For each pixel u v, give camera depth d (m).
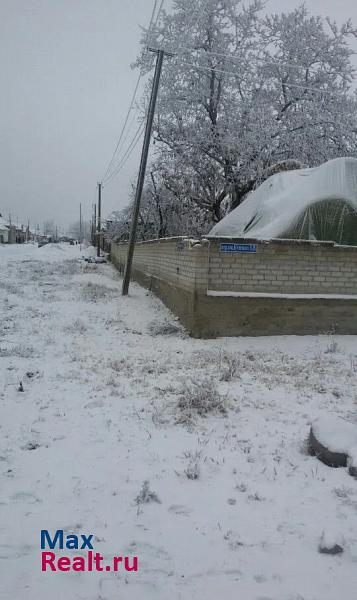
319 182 11.58
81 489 3.66
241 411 5.55
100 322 11.89
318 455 4.27
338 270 10.25
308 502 3.53
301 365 7.89
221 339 9.81
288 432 4.93
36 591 2.57
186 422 5.12
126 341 9.67
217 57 21.70
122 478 3.86
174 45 18.91
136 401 5.81
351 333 10.33
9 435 4.68
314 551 2.94
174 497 3.58
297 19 23.22
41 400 5.76
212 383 6.46
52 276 24.31
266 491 3.69
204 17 21.23
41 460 4.16
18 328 10.40
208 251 9.77
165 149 22.61
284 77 22.91
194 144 21.42
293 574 2.73
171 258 13.31
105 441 4.59
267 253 9.98
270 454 4.38
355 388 6.58
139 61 21.25
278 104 23.38
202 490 3.69
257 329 10.03
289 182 13.09
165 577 2.70
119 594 2.57
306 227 10.98
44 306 14.03
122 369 7.37
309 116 22.09
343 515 3.34
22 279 22.27
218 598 2.54
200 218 24.41
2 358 7.80
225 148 21.44
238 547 2.98
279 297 9.98
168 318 12.26
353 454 4.00
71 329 10.61
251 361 8.13
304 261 10.10
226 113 22.33
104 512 3.36
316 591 2.59
